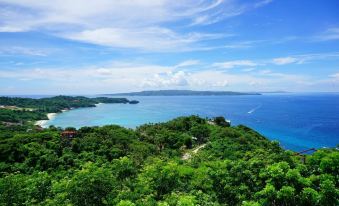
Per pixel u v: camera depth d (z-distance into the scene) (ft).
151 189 97.45
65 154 246.68
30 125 602.03
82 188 85.97
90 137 293.23
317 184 69.26
